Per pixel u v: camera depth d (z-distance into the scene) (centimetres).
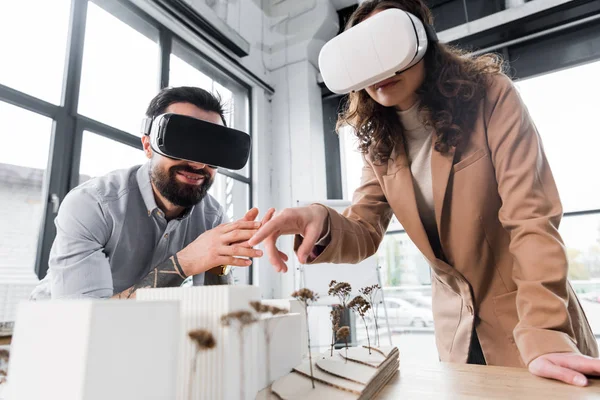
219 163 68
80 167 161
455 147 70
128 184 103
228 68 258
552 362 44
